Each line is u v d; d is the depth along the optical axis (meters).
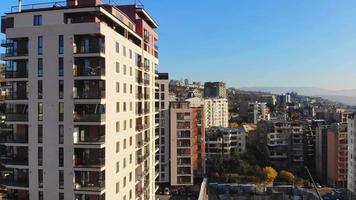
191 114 152.25
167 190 148.62
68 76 63.19
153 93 99.62
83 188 63.50
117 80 69.50
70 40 62.81
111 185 67.19
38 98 64.75
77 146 63.19
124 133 73.94
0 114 96.06
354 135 147.50
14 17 66.12
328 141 182.50
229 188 163.12
